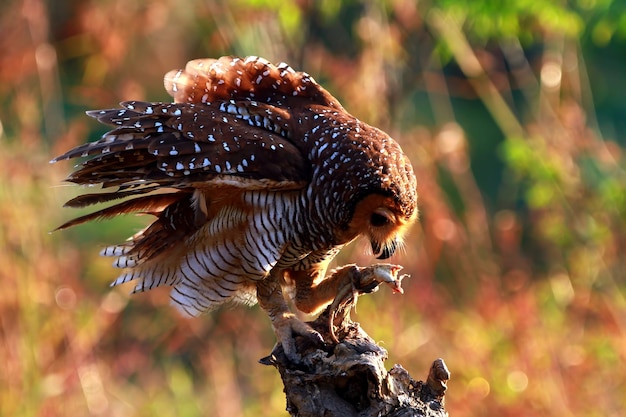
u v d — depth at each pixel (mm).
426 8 13219
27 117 12852
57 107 13906
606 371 12281
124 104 7512
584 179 13195
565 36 13406
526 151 13039
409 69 13883
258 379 12727
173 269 7914
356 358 6852
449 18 13148
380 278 7301
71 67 15742
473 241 13102
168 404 12789
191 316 7914
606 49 17750
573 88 13547
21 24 13570
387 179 7430
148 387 13109
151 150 7227
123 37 14492
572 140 13102
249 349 12891
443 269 13125
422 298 12344
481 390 11922
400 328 12086
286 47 13219
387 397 6840
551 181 13172
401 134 13125
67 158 7258
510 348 12188
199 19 15383
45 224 12258
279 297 7668
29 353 11797
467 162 13406
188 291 7859
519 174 14016
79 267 13047
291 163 7371
